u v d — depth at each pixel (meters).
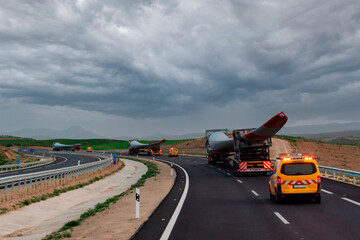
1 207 15.89
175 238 8.73
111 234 9.60
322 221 10.37
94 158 79.88
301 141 84.94
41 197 19.61
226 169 39.38
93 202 20.14
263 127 27.53
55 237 9.88
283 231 9.20
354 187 19.62
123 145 189.62
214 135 46.59
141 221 11.34
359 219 10.52
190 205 14.64
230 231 9.41
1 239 11.62
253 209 13.15
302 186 13.79
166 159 68.19
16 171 43.09
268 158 30.38
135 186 25.09
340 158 60.62
